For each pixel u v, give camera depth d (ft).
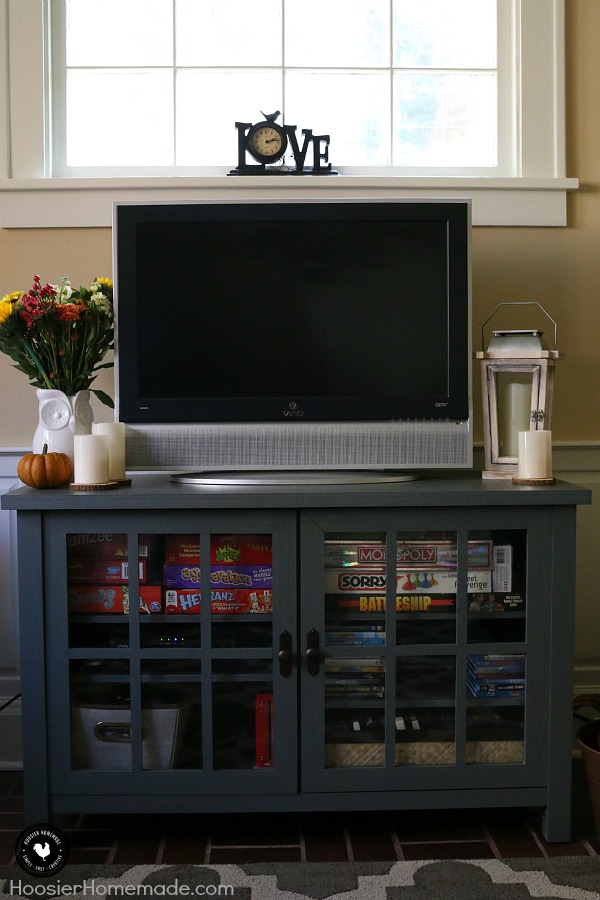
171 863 5.76
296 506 5.84
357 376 6.62
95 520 5.90
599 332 7.68
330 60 7.86
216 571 5.98
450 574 6.03
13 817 6.48
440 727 6.09
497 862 5.71
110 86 7.80
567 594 6.01
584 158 7.62
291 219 6.53
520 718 6.10
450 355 6.58
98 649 5.95
